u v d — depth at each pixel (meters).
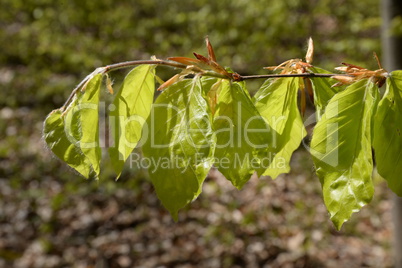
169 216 6.29
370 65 7.23
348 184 0.82
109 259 5.62
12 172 6.79
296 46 9.19
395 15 2.87
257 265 5.59
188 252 5.77
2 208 6.25
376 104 0.83
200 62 0.87
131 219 6.23
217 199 6.55
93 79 0.84
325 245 5.80
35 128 7.68
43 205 6.34
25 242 5.80
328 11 9.86
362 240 5.84
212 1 10.90
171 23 10.37
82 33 10.19
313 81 0.99
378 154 0.83
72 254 5.67
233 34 9.47
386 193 6.41
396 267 3.43
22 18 10.82
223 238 5.91
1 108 8.08
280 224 6.11
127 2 11.08
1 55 9.48
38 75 8.91
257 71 8.58
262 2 10.28
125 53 9.45
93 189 6.58
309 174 6.85
